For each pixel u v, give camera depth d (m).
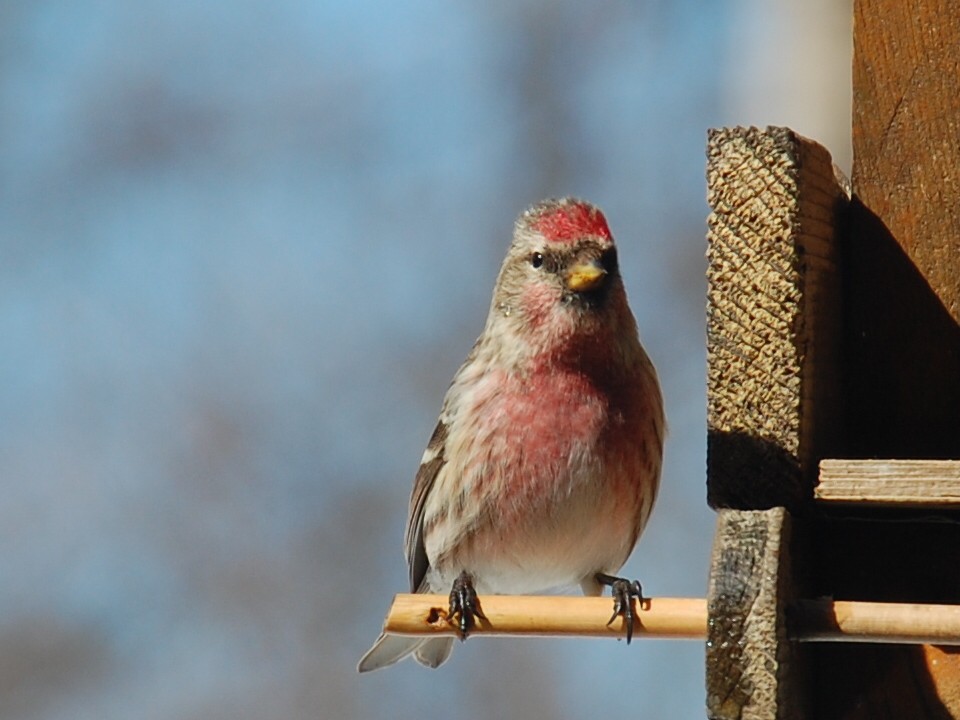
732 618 7.86
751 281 8.70
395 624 9.56
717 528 8.09
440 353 19.22
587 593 11.53
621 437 10.88
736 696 7.81
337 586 17.80
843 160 12.59
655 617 8.93
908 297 9.27
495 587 11.56
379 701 17.06
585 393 10.82
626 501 11.02
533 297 10.90
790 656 8.15
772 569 7.88
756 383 8.66
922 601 8.98
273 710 16.94
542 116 20.05
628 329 11.05
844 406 9.30
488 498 10.98
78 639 17.78
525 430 10.86
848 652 9.08
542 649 17.11
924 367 9.21
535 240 11.02
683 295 18.30
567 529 10.98
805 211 8.75
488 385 11.04
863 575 9.05
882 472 8.22
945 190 9.23
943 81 9.27
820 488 8.30
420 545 11.84
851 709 9.03
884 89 9.35
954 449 9.13
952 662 8.93
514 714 16.73
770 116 12.91
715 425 8.71
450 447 11.25
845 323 9.36
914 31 9.32
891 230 9.31
